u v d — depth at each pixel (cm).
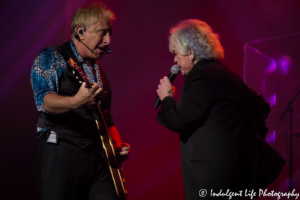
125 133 553
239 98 222
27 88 374
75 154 237
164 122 229
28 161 372
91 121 246
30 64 376
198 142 217
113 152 257
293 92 567
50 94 220
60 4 400
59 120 233
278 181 556
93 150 247
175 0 579
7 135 363
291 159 474
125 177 552
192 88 214
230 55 591
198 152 216
